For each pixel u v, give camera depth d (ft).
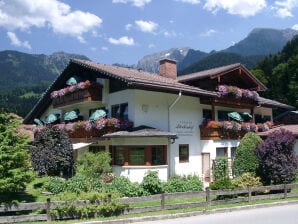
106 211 46.83
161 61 100.78
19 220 43.52
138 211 48.91
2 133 51.34
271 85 183.93
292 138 67.77
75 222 43.37
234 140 93.09
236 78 98.73
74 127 82.12
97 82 83.87
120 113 78.79
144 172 71.05
